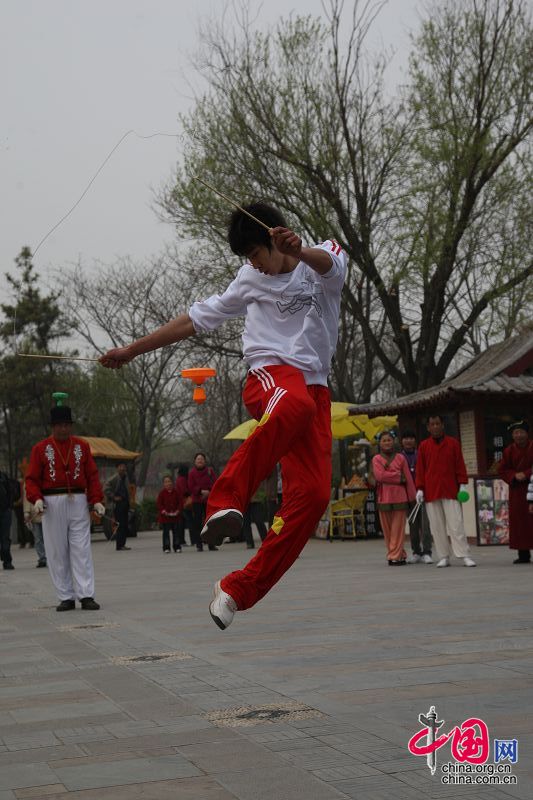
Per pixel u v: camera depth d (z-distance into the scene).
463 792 3.86
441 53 24.28
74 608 10.95
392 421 23.69
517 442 14.82
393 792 3.88
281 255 4.30
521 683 5.73
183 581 14.12
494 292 24.95
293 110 24.89
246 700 5.59
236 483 3.97
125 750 4.67
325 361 4.38
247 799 3.87
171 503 22.69
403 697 5.48
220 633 8.30
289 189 25.55
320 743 4.60
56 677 6.69
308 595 11.11
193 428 53.84
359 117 25.09
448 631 7.88
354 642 7.49
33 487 10.72
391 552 15.46
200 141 25.69
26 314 39.44
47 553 10.84
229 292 4.51
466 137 23.86
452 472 14.67
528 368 20.34
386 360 27.36
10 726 5.28
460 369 23.38
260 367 4.29
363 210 25.23
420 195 24.48
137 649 7.69
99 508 10.78
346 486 24.69
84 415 45.81
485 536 19.08
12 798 4.01
